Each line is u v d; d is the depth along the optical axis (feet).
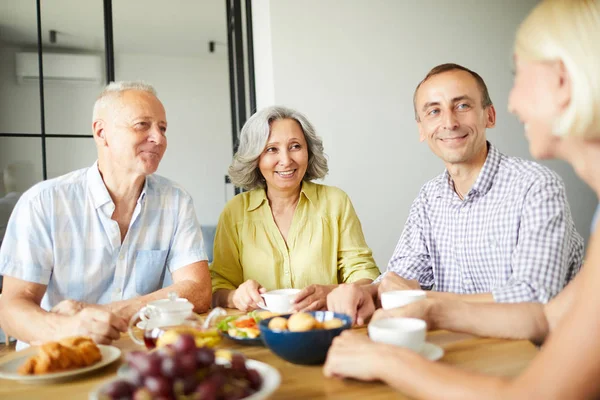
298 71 11.30
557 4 2.38
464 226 5.48
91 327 3.92
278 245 6.73
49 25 16.47
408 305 3.60
